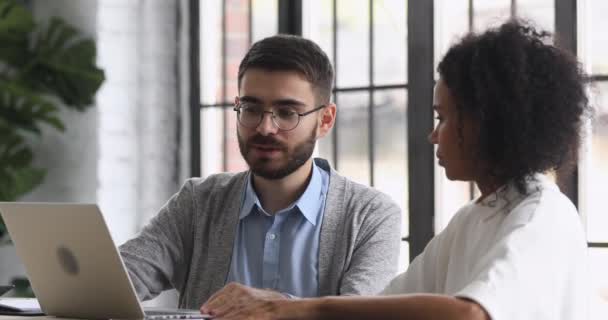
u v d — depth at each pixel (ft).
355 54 15.37
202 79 17.47
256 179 9.76
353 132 15.37
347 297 6.16
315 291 9.46
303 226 9.61
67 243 7.69
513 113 6.45
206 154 17.42
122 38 17.62
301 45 9.45
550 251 6.16
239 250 9.70
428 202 14.35
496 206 6.76
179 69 17.66
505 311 5.90
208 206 9.96
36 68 17.92
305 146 9.43
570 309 6.23
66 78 17.65
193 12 17.49
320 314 6.18
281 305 6.27
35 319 7.95
